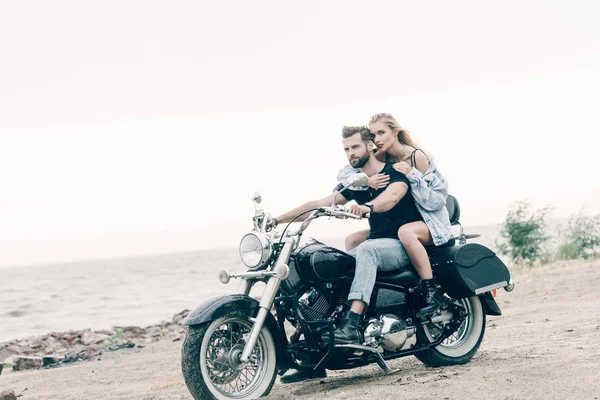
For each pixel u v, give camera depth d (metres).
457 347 5.47
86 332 12.86
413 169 5.19
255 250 4.70
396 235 5.32
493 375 4.72
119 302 29.09
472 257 5.41
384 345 4.98
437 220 5.29
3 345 11.73
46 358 9.82
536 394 4.13
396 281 5.12
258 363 4.80
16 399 6.08
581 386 4.18
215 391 4.51
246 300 4.66
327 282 4.88
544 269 13.55
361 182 4.68
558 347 5.45
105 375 7.47
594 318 6.71
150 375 7.10
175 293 33.12
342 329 4.78
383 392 4.50
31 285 62.31
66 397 6.20
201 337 4.50
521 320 7.53
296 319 4.88
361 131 5.35
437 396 4.27
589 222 15.47
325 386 5.06
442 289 5.39
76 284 54.41
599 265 12.57
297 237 4.84
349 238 5.78
